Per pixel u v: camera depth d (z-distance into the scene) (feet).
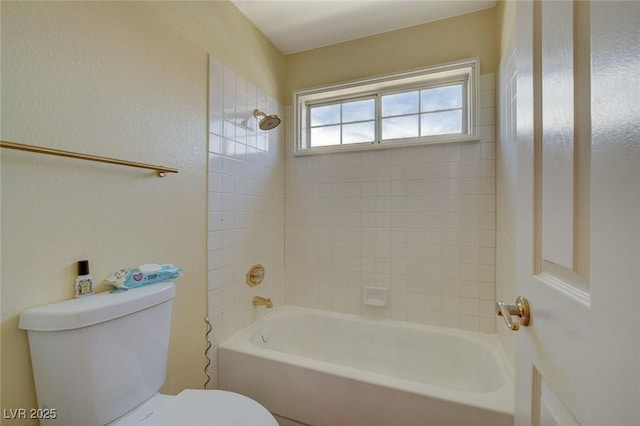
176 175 4.33
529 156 2.06
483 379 5.10
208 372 4.89
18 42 2.65
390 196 6.44
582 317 1.36
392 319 6.41
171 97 4.26
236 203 5.67
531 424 1.98
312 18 6.00
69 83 3.03
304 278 7.19
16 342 2.62
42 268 2.80
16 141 2.62
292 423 4.49
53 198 2.89
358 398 4.07
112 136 3.45
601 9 1.24
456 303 5.94
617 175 1.13
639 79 1.02
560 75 1.63
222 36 5.30
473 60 5.68
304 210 7.20
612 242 1.15
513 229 4.37
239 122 5.75
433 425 3.69
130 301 3.04
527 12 2.13
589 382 1.28
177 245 4.34
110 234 3.41
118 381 2.92
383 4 5.58
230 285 5.49
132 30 3.70
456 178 5.93
